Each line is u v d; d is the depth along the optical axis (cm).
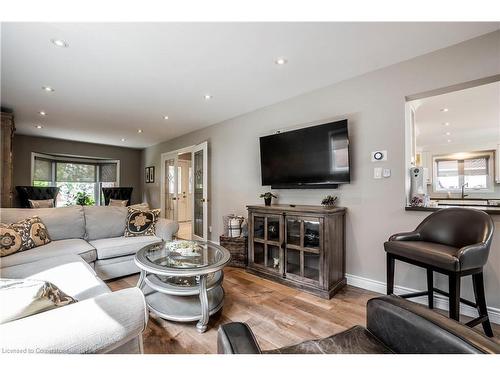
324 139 268
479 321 157
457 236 172
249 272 302
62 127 469
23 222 240
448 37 190
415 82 219
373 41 195
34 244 234
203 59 222
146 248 234
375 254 242
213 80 266
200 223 475
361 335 106
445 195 550
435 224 188
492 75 185
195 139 492
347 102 263
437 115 376
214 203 441
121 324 82
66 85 279
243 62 228
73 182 644
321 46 202
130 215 320
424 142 554
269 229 283
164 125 456
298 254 257
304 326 181
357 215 255
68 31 181
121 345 87
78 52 210
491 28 180
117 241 282
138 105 346
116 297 88
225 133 418
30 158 544
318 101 288
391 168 232
